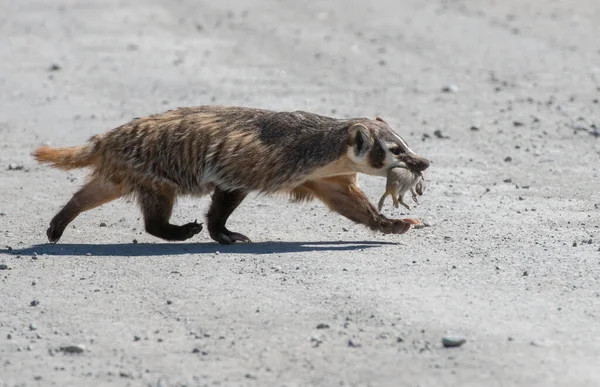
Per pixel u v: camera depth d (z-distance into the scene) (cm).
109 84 5353
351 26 6862
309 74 5584
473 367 1870
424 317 2102
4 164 3919
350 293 2258
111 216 3198
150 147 2767
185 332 2078
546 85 5203
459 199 3316
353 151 2717
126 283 2403
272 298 2253
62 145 4228
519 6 7294
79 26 6781
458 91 5134
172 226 2806
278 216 3166
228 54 6075
